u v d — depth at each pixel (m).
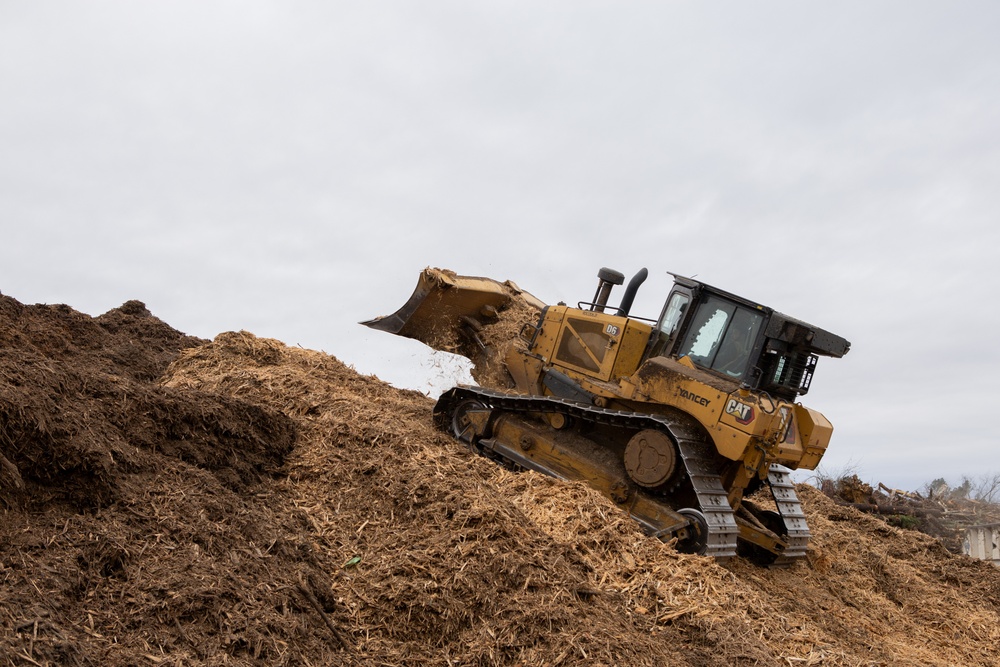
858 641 7.81
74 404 6.86
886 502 14.93
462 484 7.50
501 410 10.36
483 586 6.21
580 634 5.81
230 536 6.14
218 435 7.84
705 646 6.30
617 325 9.99
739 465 8.82
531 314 11.87
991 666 8.27
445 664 5.68
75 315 13.30
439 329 11.94
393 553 6.66
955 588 10.43
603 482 9.34
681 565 7.42
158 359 12.70
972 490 17.02
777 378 9.39
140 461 6.65
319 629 5.61
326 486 7.73
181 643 4.91
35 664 4.23
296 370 11.52
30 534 5.41
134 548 5.58
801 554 9.66
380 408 10.61
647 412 9.45
